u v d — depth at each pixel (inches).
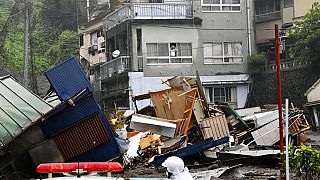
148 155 914.1
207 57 1701.5
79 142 648.4
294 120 1034.7
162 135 966.4
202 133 996.6
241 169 735.1
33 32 2279.8
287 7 1787.6
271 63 1699.1
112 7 2144.4
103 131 652.7
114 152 657.0
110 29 1776.6
